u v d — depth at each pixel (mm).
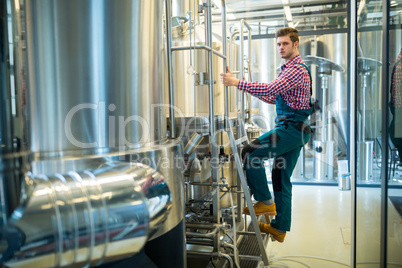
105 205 902
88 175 956
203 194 3016
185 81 2508
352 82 2295
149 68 1439
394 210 1825
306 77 2633
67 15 1208
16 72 1232
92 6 1234
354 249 2389
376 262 2059
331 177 5516
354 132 2316
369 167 2168
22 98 1237
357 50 2285
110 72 1285
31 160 1198
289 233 3480
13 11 1214
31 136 1242
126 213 936
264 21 5645
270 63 5656
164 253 1740
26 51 1224
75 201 864
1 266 811
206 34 2148
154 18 1468
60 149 1235
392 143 1821
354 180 2350
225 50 2455
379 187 2004
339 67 5398
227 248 2713
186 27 2561
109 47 1277
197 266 2430
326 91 5508
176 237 1724
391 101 1823
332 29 5402
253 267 2635
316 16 5453
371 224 2145
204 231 2807
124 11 1305
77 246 850
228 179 3217
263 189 2828
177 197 1575
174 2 2625
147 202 1011
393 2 1767
